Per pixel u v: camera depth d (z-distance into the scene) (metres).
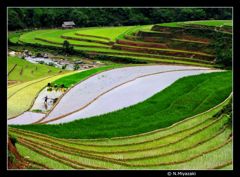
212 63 119.94
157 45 133.50
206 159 43.69
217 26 137.62
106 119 58.16
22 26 159.50
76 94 67.88
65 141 49.44
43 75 95.25
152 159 44.62
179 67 89.06
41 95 68.19
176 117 57.75
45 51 130.50
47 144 47.25
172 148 47.50
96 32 149.12
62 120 57.62
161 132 52.38
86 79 75.75
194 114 58.94
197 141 49.09
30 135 50.41
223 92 67.00
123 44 136.62
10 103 63.59
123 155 45.72
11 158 39.81
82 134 51.84
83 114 60.00
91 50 130.25
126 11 169.62
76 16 170.25
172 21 164.00
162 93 67.81
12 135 47.22
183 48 131.38
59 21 169.50
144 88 70.25
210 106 61.81
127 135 51.53
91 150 46.91
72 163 42.25
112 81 74.44
